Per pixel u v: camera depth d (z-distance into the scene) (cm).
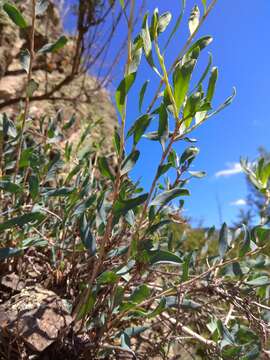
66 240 37
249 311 29
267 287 32
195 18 26
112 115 113
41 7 28
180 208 42
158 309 25
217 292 29
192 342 38
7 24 95
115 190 25
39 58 103
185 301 27
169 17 27
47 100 93
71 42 114
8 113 84
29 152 33
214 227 37
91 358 27
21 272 34
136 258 27
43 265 38
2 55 92
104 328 27
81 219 28
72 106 95
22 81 95
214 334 29
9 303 29
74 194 32
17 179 38
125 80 23
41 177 38
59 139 47
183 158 31
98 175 54
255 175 34
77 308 28
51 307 29
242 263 29
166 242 40
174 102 24
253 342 28
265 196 34
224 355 27
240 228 33
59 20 110
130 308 26
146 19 24
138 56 24
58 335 27
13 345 27
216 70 25
